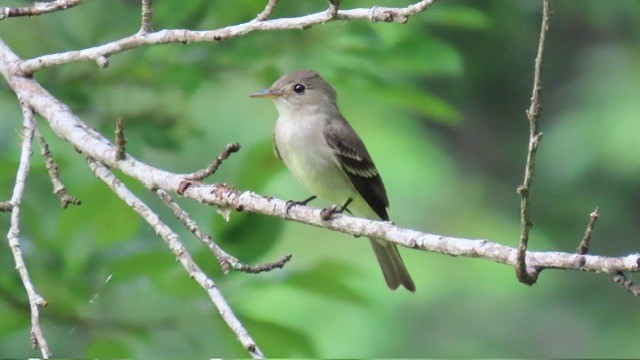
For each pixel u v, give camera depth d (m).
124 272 9.88
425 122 18.17
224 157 7.16
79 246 10.29
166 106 11.75
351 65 11.03
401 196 17.16
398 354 16.28
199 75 10.95
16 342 11.84
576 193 17.78
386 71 12.33
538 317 17.38
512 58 15.62
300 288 10.02
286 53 11.16
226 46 11.08
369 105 16.91
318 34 11.12
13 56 8.20
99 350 10.02
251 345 6.24
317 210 6.98
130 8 11.72
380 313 16.47
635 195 17.62
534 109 5.61
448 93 15.99
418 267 17.28
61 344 10.70
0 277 10.01
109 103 11.64
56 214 11.44
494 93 17.03
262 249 9.92
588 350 17.22
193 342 10.26
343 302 10.12
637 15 15.59
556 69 17.84
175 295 9.95
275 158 10.48
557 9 16.53
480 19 11.05
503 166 18.20
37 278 10.14
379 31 10.93
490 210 17.94
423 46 10.76
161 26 10.69
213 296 6.51
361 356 15.88
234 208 7.15
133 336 10.16
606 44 17.73
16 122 12.86
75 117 7.82
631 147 16.91
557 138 17.45
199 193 7.17
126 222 10.02
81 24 11.73
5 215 10.45
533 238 17.59
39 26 11.80
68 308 10.19
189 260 6.73
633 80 17.41
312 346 9.97
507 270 17.48
